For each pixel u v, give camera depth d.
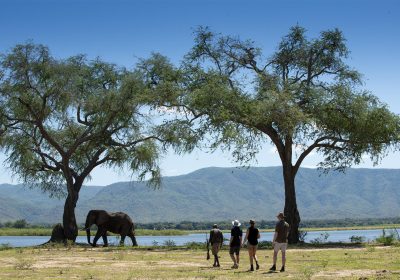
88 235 41.47
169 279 18.39
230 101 38.06
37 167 45.84
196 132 38.41
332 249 34.16
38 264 24.48
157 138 45.81
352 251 31.78
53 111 41.69
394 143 41.00
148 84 44.16
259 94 39.28
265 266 23.22
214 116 37.56
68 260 26.73
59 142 48.09
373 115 39.56
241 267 22.89
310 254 29.78
